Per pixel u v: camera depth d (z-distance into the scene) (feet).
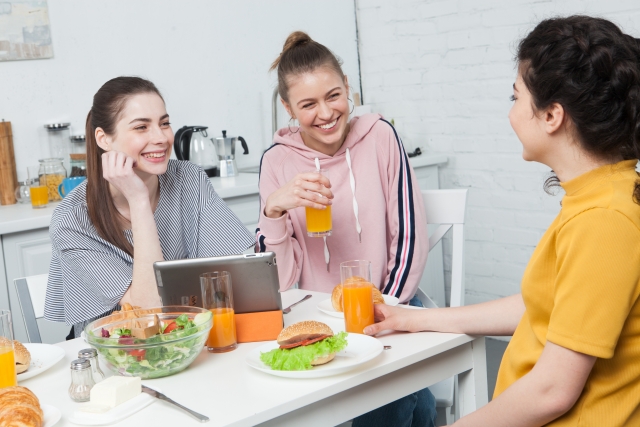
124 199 6.07
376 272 6.61
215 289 4.51
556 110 3.41
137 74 10.66
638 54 3.32
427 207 7.00
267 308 4.72
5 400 3.43
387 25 12.55
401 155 6.77
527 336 3.82
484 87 11.30
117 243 5.93
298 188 5.75
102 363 4.58
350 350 4.30
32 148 9.84
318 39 12.59
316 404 3.85
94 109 5.90
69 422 3.60
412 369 4.34
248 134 11.96
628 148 3.40
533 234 11.03
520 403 3.38
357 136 6.75
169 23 10.92
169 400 3.68
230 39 11.58
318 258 6.76
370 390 4.11
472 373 4.73
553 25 3.46
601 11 9.72
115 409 3.60
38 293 6.13
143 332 4.10
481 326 4.56
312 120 6.31
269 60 12.08
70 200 6.13
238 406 3.60
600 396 3.38
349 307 4.65
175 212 6.43
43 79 9.87
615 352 3.34
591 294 3.16
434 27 11.82
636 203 3.20
